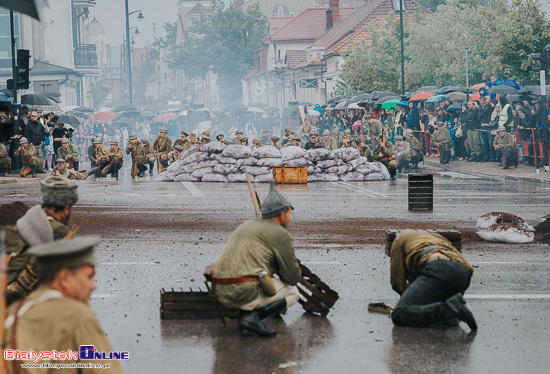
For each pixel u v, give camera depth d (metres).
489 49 35.78
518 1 34.97
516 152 26.53
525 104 27.05
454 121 32.12
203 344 6.61
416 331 7.00
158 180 25.52
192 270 9.84
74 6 74.31
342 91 55.66
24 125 27.48
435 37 43.88
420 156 29.12
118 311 7.76
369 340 6.71
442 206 17.38
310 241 12.32
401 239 7.48
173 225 14.24
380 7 69.56
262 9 113.19
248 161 25.19
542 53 24.70
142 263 10.34
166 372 5.86
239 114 75.38
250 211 16.59
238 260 6.80
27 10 3.96
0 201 18.44
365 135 36.88
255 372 5.85
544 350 6.39
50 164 31.05
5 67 59.47
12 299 4.27
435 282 7.02
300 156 25.09
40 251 3.58
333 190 22.08
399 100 38.12
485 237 12.20
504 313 7.65
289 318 7.53
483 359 6.14
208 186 23.56
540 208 16.73
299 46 87.69
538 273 9.66
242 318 6.84
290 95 83.50
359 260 10.60
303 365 6.01
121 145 68.31
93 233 13.16
